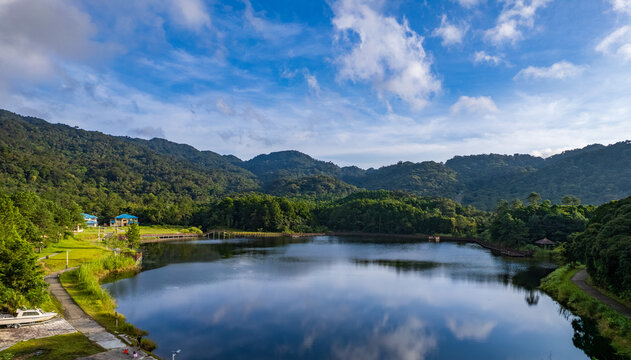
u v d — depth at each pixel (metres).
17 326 37.12
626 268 46.00
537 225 126.62
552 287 64.50
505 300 59.81
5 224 56.16
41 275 43.97
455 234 179.00
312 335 44.06
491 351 40.38
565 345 41.78
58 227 92.69
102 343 34.62
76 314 42.97
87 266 67.00
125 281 69.94
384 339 43.31
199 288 65.31
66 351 31.39
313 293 63.16
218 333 44.00
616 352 38.44
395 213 195.75
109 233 149.12
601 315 47.03
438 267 89.81
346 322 48.88
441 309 54.88
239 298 59.31
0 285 37.28
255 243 147.12
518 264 94.69
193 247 129.50
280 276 76.94
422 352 39.88
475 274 80.88
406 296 61.91
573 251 72.69
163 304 55.06
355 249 128.00
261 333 44.41
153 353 37.41
